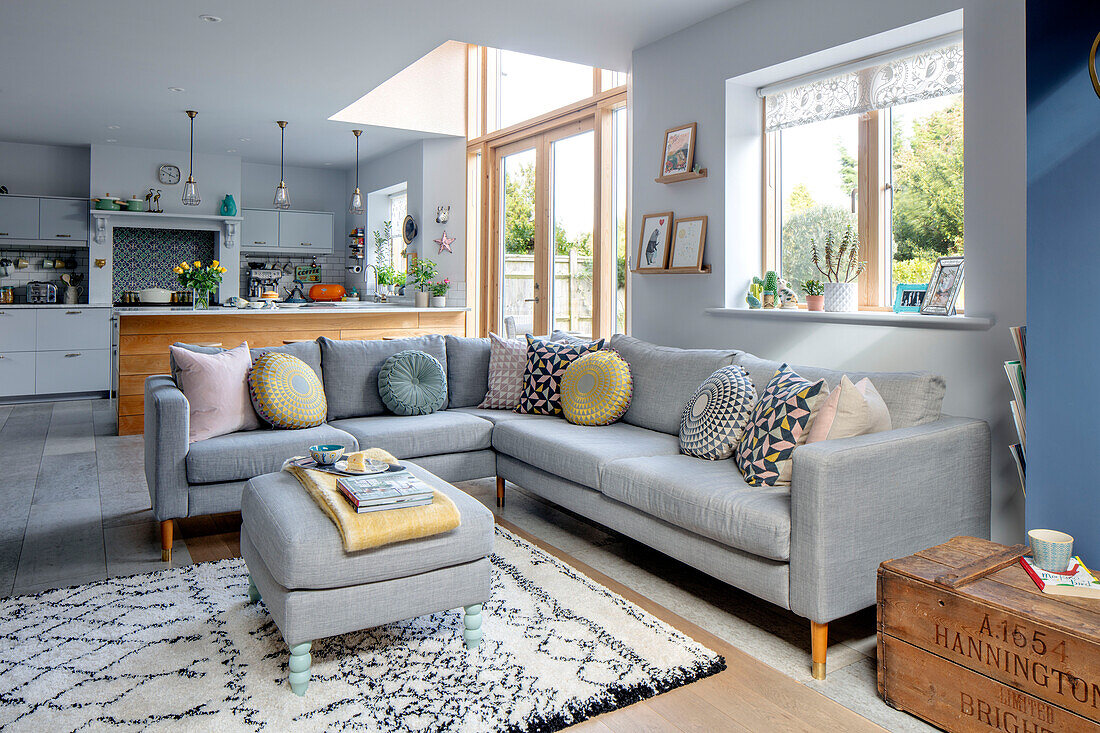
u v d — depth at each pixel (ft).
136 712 6.51
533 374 13.98
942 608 6.42
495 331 23.48
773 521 7.59
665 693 7.04
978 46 9.77
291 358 12.73
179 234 28.68
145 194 26.66
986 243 9.79
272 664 7.38
